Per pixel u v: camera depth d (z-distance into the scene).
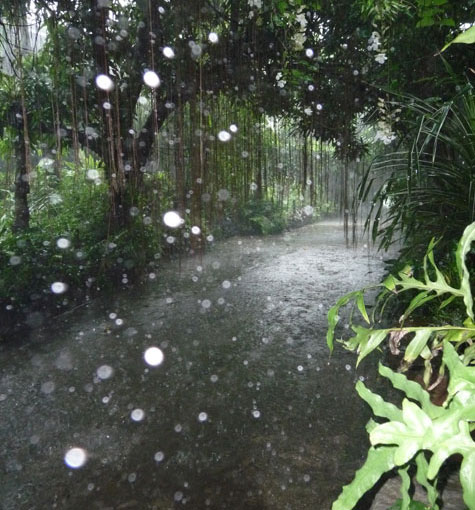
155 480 1.92
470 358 0.64
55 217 5.19
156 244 5.95
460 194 1.92
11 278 3.85
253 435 2.24
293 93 3.98
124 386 2.83
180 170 3.56
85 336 3.72
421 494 1.21
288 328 3.91
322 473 1.92
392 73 3.28
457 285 1.70
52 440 2.25
